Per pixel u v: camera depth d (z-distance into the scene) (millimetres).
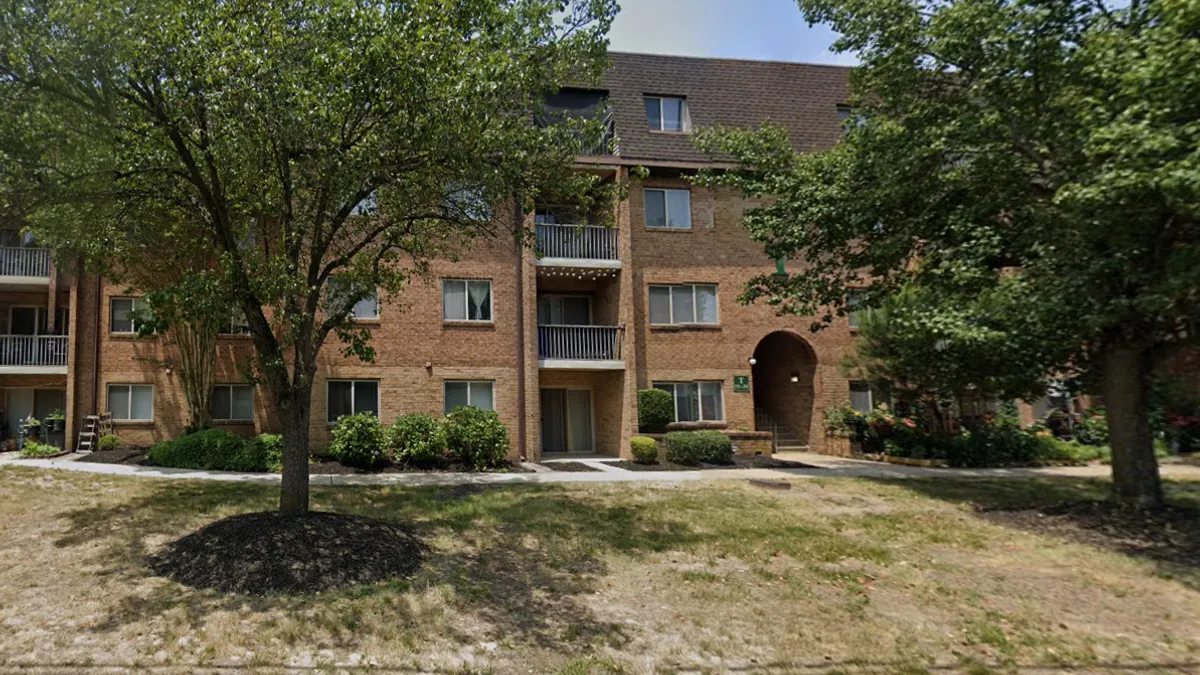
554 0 8172
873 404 20094
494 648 5309
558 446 19953
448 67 7152
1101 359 10312
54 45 6402
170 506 9656
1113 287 8828
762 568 7566
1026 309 9336
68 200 7801
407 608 5969
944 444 17156
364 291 8695
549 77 8406
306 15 7148
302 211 8320
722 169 18906
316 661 4918
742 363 19219
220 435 14258
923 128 10000
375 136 7543
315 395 16250
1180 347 9508
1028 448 17453
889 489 12828
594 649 5348
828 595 6734
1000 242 9812
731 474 14594
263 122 7043
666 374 18766
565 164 8602
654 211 19234
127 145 7805
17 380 18000
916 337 12352
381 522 8531
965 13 8883
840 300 12508
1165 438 18797
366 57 6812
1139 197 7168
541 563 7555
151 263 12836
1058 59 8773
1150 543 8492
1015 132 9172
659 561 7742
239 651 5008
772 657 5289
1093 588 7023
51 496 10266
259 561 6633
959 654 5402
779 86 20766
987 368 12547
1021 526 9695
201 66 6859
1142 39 7277
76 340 16750
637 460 16938
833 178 11828
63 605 5793
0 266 17469
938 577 7383
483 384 17500
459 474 14148
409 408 16812
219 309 6988
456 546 8094
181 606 5809
